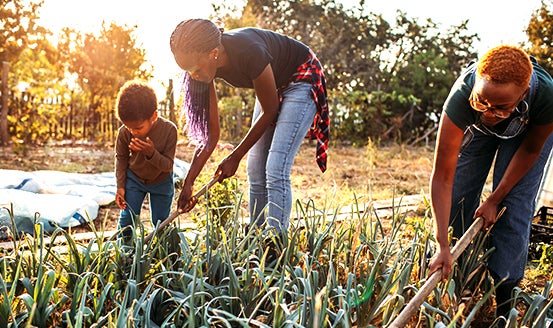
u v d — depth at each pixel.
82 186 6.68
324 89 3.67
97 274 2.72
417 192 8.36
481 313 3.11
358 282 3.11
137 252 2.88
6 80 12.43
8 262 2.94
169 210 3.91
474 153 3.17
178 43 2.95
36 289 2.48
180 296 2.67
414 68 23.27
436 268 2.54
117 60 17.06
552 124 2.62
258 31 3.34
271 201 3.53
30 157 10.63
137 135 3.57
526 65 2.26
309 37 28.00
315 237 3.41
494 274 2.99
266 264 3.35
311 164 11.42
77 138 14.38
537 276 3.99
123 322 2.21
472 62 2.90
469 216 3.31
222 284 2.93
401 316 2.27
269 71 3.18
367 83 26.05
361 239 3.29
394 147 16.92
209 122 3.54
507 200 2.96
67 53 17.17
